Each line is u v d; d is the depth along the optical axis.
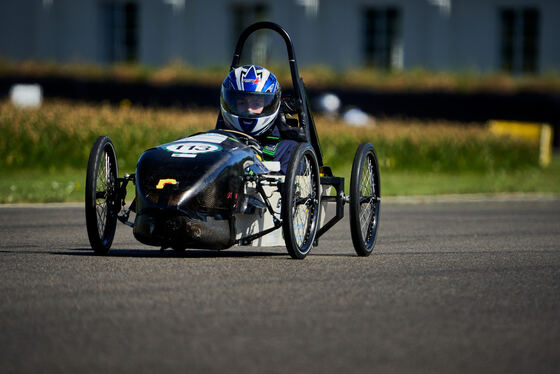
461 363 14.96
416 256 27.84
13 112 62.97
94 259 24.92
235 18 119.56
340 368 14.51
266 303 19.05
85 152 59.66
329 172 29.70
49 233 32.81
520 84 101.50
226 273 22.67
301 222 26.03
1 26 122.12
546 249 30.61
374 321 17.67
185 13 120.56
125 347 15.48
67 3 121.62
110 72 109.50
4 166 57.72
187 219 23.48
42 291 19.98
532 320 18.17
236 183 24.38
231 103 27.64
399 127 74.50
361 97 103.50
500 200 53.00
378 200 28.58
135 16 121.75
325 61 116.62
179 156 24.44
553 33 110.62
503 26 112.25
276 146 28.06
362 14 116.12
